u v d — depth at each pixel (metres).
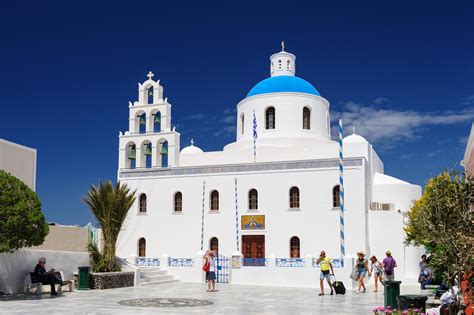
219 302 18.62
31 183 26.16
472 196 12.01
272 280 27.50
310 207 30.30
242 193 31.84
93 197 26.25
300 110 36.16
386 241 29.80
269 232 30.86
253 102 36.78
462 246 11.27
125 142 35.12
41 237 18.80
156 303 17.95
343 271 26.34
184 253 32.59
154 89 34.97
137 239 33.75
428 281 22.41
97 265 25.28
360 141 34.12
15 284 20.73
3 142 24.00
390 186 32.62
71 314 14.90
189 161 36.00
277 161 31.41
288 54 40.06
